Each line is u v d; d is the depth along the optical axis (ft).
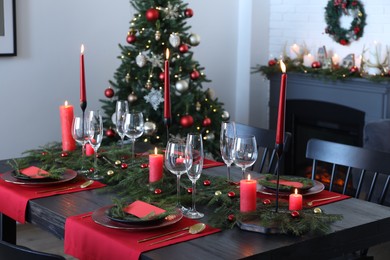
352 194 15.80
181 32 14.08
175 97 14.16
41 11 14.52
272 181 8.20
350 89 15.74
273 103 17.83
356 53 16.26
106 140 14.07
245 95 18.10
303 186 7.90
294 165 17.56
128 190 7.92
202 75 14.51
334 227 6.68
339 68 15.88
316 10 16.97
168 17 13.87
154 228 6.57
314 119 16.85
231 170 9.19
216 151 14.56
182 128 14.23
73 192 8.00
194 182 7.13
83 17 15.16
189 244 6.23
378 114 15.20
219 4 17.47
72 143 9.90
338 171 16.39
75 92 15.29
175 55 14.08
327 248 6.54
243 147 7.20
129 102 14.06
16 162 8.95
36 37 14.53
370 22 15.85
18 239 13.67
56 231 7.23
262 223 6.57
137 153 9.96
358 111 15.66
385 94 15.02
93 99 15.58
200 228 6.57
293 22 17.57
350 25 16.24
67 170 8.75
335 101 16.14
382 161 8.63
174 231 6.57
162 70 13.96
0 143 14.35
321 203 7.55
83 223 6.81
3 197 8.11
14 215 7.87
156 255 5.95
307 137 17.19
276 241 6.31
